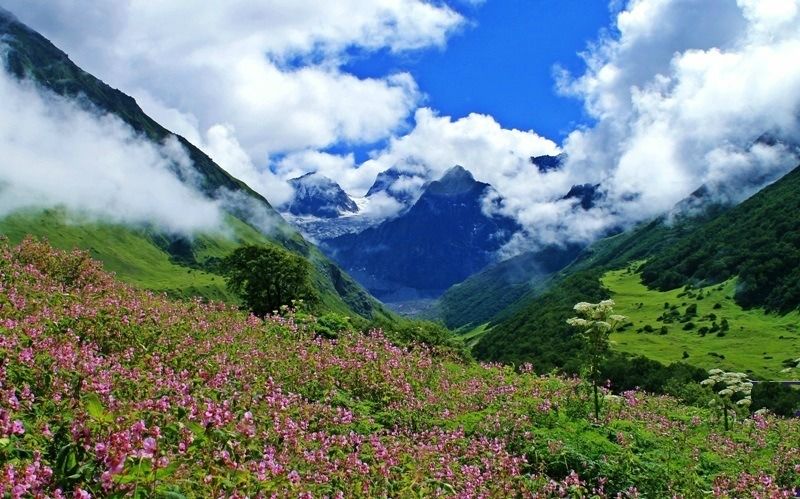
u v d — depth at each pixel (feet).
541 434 60.03
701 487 54.95
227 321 82.02
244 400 44.75
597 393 75.97
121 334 60.08
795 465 64.75
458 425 62.59
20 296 63.05
